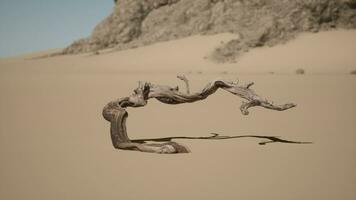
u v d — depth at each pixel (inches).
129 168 271.1
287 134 405.1
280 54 3383.4
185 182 236.1
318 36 3764.8
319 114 560.7
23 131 430.6
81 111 623.5
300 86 1163.3
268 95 852.0
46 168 271.3
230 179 241.3
